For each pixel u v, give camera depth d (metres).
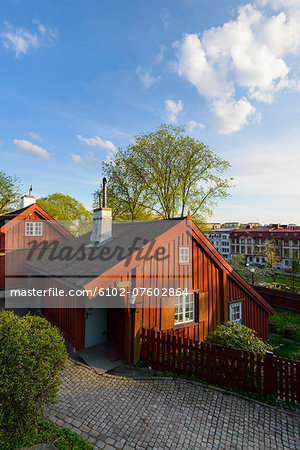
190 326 9.77
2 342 4.56
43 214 18.33
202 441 4.96
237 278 11.20
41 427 4.85
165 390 6.63
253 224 95.00
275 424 5.59
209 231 29.45
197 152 26.20
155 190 27.75
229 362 7.38
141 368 7.80
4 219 19.53
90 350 8.89
